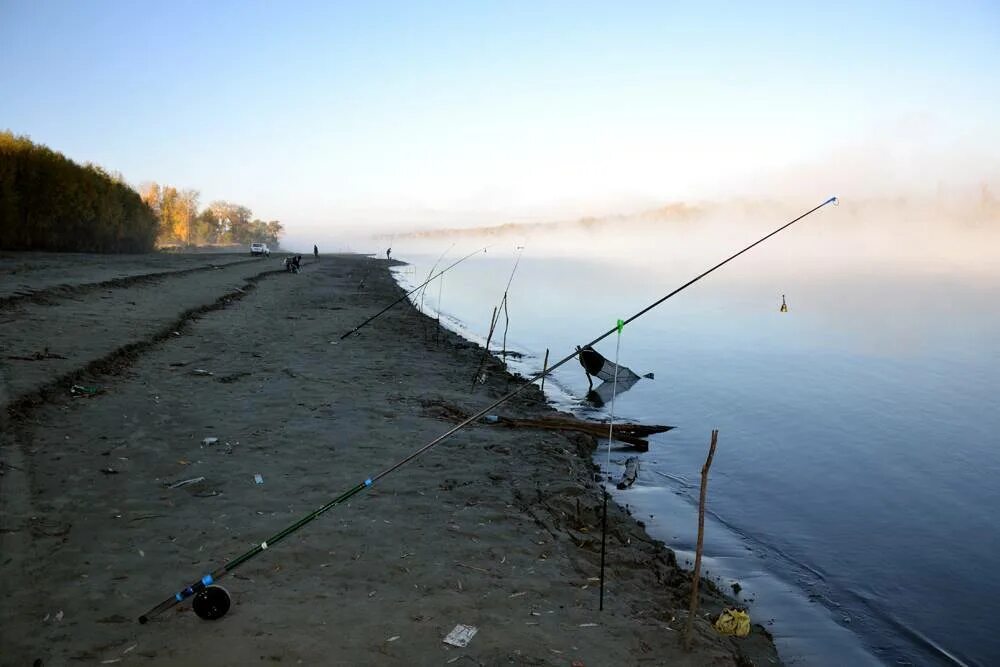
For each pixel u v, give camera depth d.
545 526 6.01
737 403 13.45
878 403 13.55
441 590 4.59
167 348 12.86
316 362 13.34
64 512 5.27
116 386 9.38
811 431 11.35
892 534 7.20
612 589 4.96
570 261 96.62
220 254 61.41
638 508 7.65
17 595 3.97
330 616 4.08
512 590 4.70
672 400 13.67
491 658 3.77
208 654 3.55
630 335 23.98
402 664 3.63
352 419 9.12
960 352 20.02
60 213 37.38
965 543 7.00
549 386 14.64
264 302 23.86
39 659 3.36
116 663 3.41
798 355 19.61
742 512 7.72
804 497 8.25
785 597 5.71
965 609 5.62
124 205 48.56
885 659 4.82
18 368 8.98
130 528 5.12
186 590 3.83
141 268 29.23
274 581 4.50
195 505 5.71
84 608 3.91
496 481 7.14
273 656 3.59
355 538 5.33
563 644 4.03
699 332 24.78
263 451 7.39
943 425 11.86
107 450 6.79
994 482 8.92
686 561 6.30
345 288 34.75
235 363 12.26
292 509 5.82
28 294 15.57
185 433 7.70
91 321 13.97
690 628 4.12
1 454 6.30
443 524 5.80
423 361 14.85
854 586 5.98
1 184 33.19
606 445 10.12
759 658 4.55
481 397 11.77
